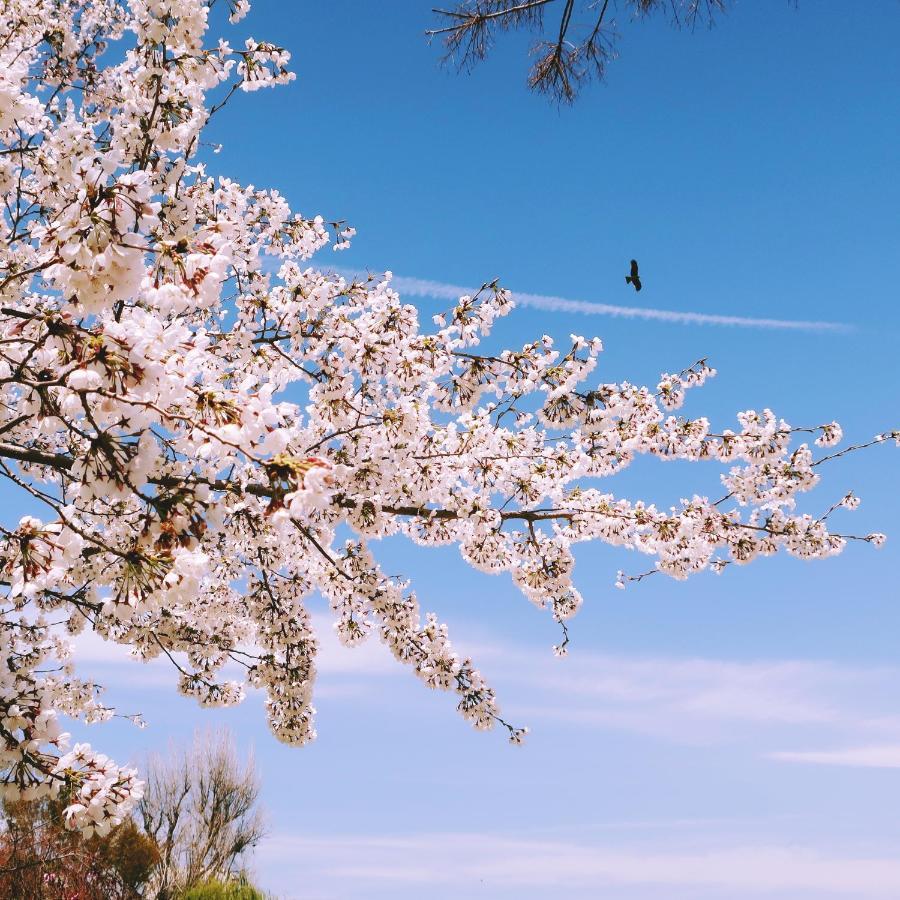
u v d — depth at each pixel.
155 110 4.43
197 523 2.80
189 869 15.72
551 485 6.00
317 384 5.11
